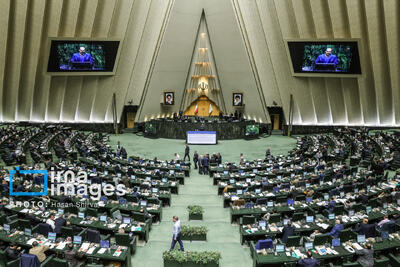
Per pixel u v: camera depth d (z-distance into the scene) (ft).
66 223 34.55
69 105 115.44
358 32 98.27
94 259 31.45
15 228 35.06
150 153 86.94
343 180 55.06
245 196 47.16
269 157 71.20
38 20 96.58
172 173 58.80
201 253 31.40
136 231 36.29
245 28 107.14
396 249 33.50
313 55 103.86
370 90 107.55
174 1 103.55
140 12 103.09
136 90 115.85
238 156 84.53
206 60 124.36
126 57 109.29
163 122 109.70
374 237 34.30
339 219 38.81
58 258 30.48
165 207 48.80
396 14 90.84
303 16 100.53
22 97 109.60
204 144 99.76
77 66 105.50
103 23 102.63
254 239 36.60
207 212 46.75
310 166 63.36
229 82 121.60
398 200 44.14
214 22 112.27
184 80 122.52
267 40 106.11
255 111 119.85
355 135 94.84
